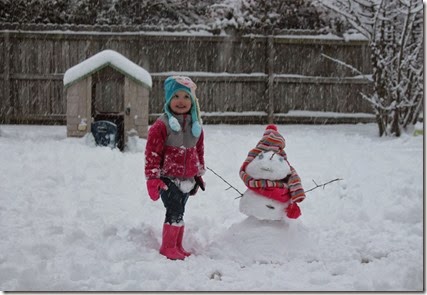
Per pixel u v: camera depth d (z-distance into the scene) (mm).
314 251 5422
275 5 17594
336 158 10375
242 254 5328
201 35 16625
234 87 16891
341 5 16250
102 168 8992
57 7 17938
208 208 7090
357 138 13352
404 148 11656
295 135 13781
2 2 17516
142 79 11617
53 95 16219
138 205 7152
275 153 5570
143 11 19031
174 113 5551
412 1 13555
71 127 11750
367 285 4648
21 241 5566
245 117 16828
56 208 6809
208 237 5988
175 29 16641
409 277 4828
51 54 16188
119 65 11633
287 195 5520
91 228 6125
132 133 11586
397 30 14516
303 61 17094
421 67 14352
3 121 16062
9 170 8633
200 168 5676
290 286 4652
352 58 17234
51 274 4785
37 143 11383
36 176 8328
